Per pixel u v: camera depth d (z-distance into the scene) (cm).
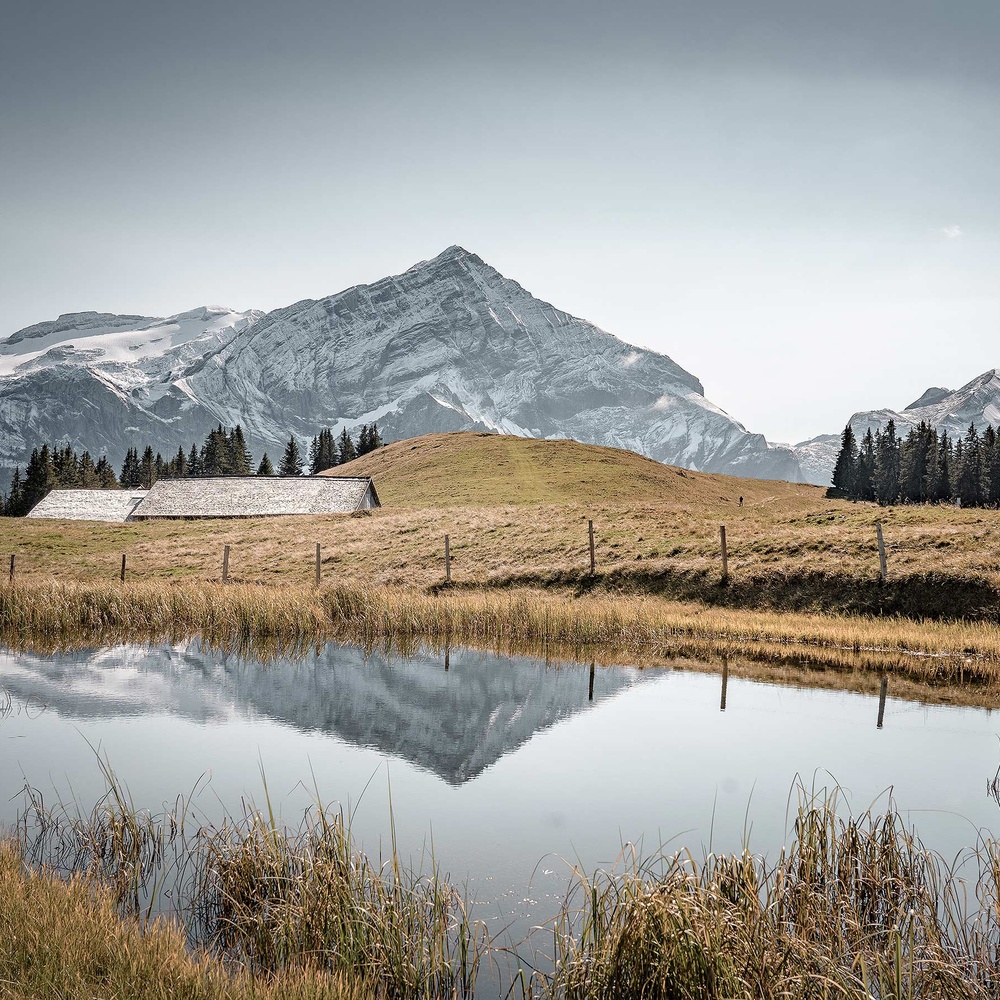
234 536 5975
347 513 6938
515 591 3606
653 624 2762
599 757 1466
